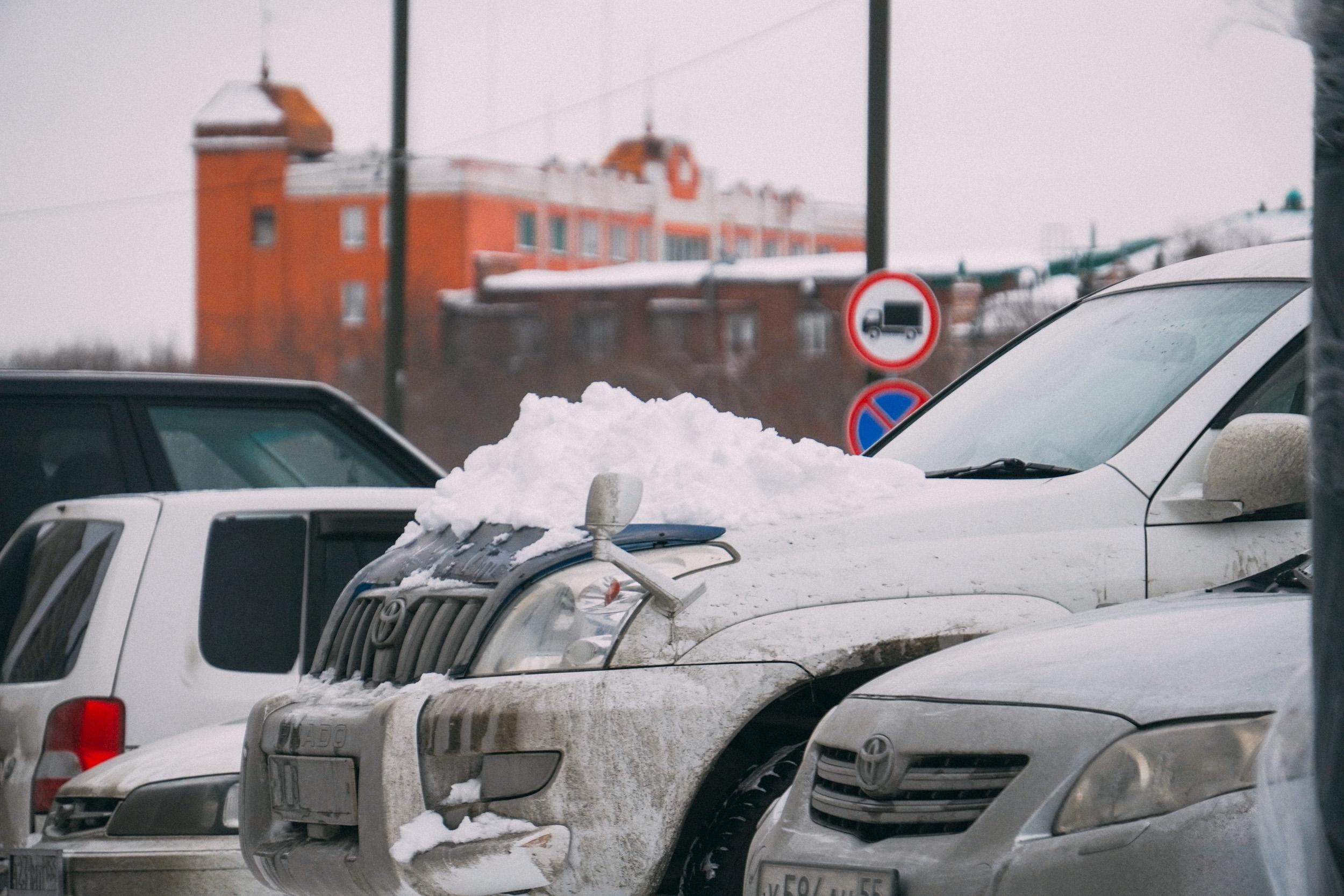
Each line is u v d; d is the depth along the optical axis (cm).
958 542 512
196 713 730
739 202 12938
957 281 8294
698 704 478
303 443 1091
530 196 11712
